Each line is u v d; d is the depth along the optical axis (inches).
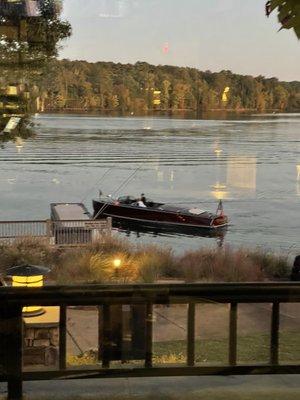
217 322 226.2
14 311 152.2
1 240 276.5
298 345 212.1
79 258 233.1
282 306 266.8
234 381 162.7
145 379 163.3
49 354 198.1
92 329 206.1
